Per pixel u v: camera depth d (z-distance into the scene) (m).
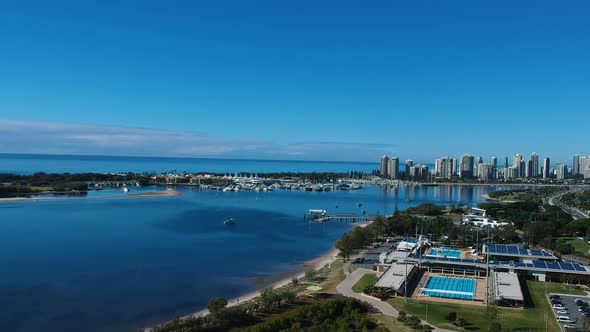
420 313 131.75
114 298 153.12
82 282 171.00
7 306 142.88
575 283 168.00
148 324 130.38
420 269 185.12
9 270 185.25
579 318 127.94
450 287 157.50
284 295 138.50
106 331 124.94
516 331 117.75
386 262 195.50
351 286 161.62
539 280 172.25
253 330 107.31
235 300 152.75
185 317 134.00
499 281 156.00
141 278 179.25
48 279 173.50
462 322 122.12
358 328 116.75
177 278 180.75
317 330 107.81
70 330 125.12
